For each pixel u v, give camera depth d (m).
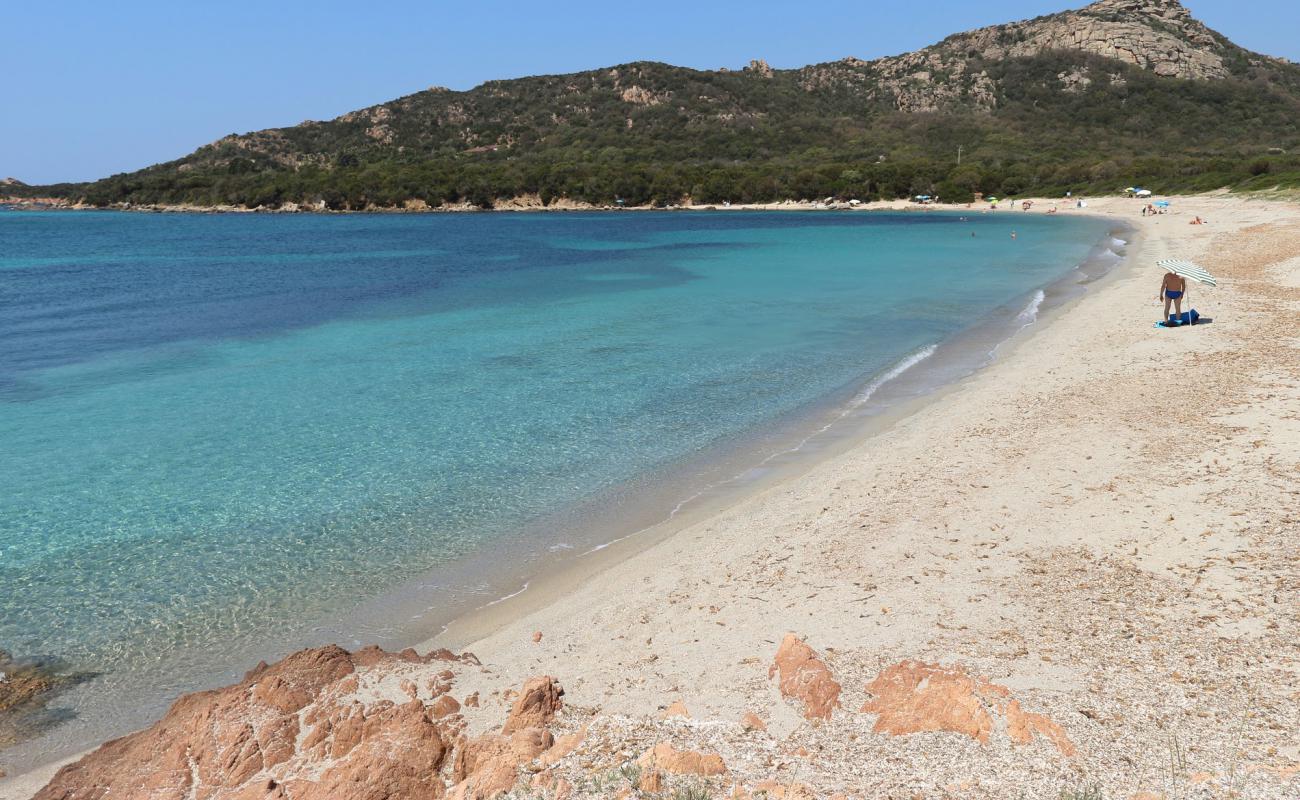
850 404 18.31
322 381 21.55
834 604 8.82
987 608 8.39
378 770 6.27
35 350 26.55
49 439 16.73
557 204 151.88
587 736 6.54
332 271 54.00
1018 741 5.93
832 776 5.70
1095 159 131.50
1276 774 5.36
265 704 7.30
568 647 8.47
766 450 15.34
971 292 36.34
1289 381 16.25
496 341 26.86
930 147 164.75
